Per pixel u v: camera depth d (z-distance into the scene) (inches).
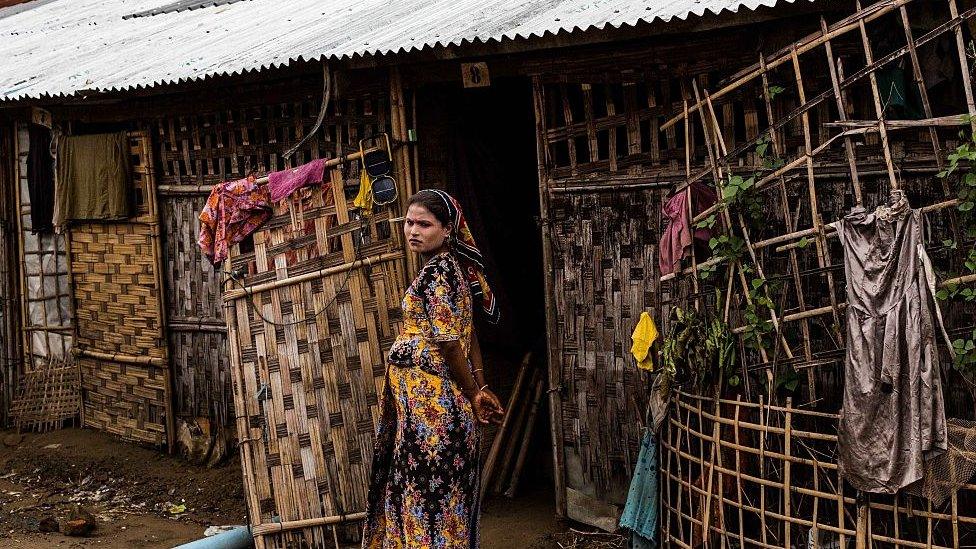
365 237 216.8
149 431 289.7
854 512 166.4
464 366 159.2
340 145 232.1
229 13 335.3
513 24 206.4
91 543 224.1
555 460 214.4
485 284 167.6
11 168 316.8
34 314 320.8
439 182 242.5
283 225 211.8
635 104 194.7
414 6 263.3
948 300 159.9
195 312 275.4
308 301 211.5
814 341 173.9
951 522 155.9
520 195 269.4
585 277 205.5
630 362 201.6
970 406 161.2
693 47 185.3
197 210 270.2
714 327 178.5
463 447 159.9
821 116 173.9
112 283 292.7
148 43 311.7
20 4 474.6
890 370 153.9
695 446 185.9
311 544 208.4
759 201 174.6
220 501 251.0
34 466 283.6
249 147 252.4
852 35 168.7
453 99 246.4
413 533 159.0
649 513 193.2
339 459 211.3
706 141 181.5
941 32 156.6
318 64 220.2
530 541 211.8
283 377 209.0
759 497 177.0
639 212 197.8
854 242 159.6
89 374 306.2
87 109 284.7
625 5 199.6
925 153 165.2
